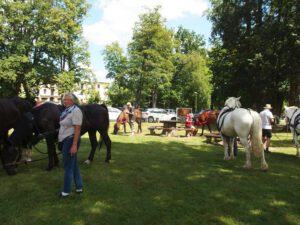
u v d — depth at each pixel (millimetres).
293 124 11250
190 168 8547
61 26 29719
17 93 29656
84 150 11219
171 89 58469
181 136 18188
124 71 43031
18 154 7488
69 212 5113
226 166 8930
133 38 42062
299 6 21219
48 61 30078
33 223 4688
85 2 31781
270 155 11586
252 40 24422
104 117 8891
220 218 5004
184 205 5539
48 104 8156
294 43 21828
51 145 7953
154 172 7973
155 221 4844
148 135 18062
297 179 7656
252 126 8234
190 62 56469
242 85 28094
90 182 6871
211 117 18469
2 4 27875
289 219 5035
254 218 5043
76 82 32188
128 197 5914
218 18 29094
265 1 26250
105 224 4707
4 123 7441
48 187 6453
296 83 24703
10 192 6117
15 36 28344
